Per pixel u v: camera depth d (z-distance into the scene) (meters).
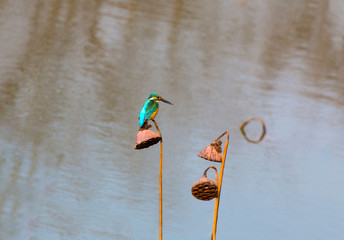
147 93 16.61
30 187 10.78
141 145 6.59
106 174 11.70
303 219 10.78
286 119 16.16
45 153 12.25
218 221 10.47
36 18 22.12
